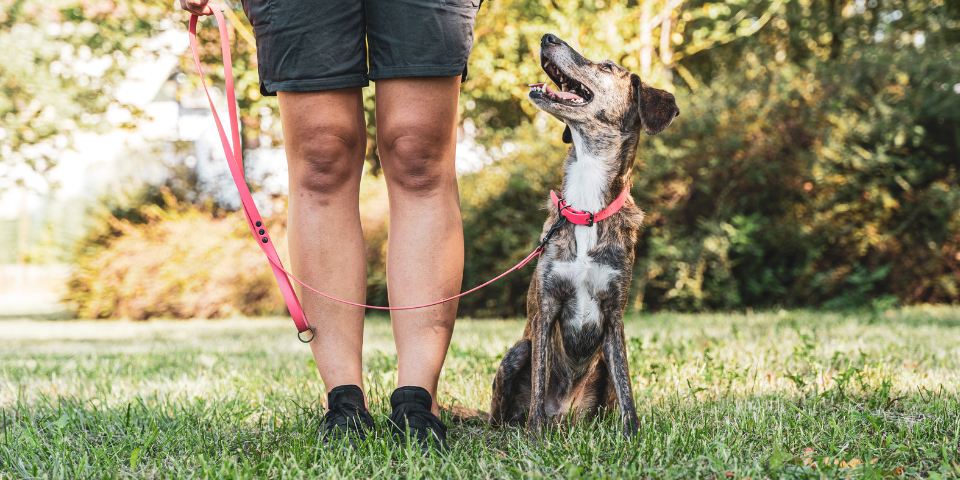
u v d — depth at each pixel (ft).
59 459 6.45
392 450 6.30
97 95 39.47
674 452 6.54
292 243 7.32
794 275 30.45
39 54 37.06
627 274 8.56
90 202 46.26
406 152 7.07
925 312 25.98
